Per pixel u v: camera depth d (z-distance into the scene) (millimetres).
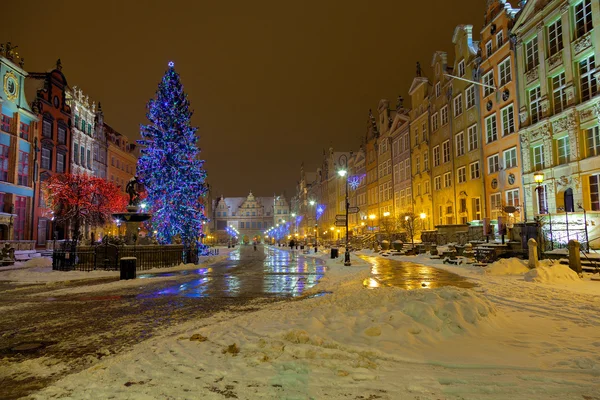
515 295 11227
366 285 14500
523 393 4340
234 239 145000
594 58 22875
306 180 129250
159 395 4441
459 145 38125
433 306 7371
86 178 41562
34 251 35062
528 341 6371
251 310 10234
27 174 40281
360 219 70500
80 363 5992
